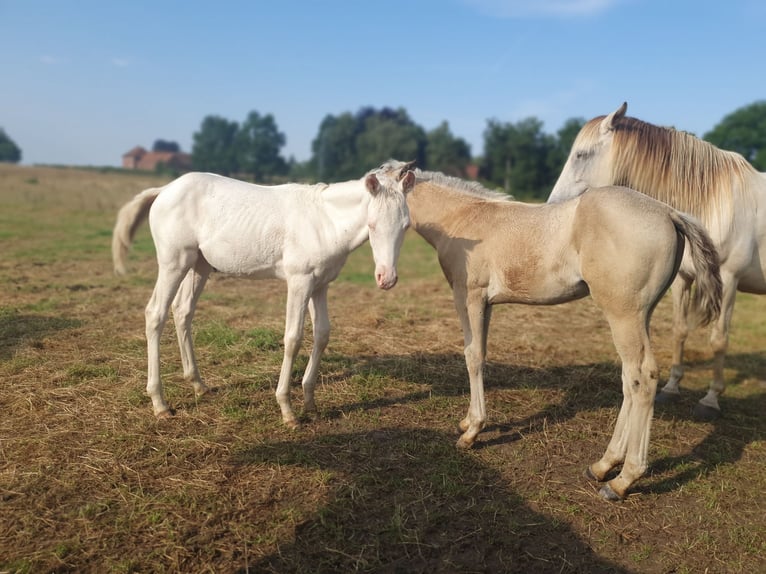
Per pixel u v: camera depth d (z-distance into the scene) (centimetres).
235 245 389
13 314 619
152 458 339
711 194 427
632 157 436
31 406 395
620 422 337
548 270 339
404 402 446
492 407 446
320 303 411
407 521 293
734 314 817
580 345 620
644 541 293
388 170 388
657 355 617
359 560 262
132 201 418
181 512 289
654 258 302
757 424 442
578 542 288
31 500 291
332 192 389
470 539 284
